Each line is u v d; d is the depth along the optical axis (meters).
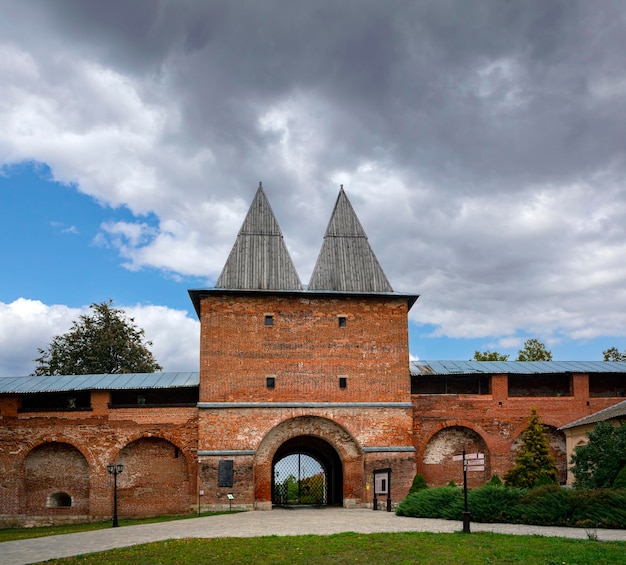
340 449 42.09
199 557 22.11
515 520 27.89
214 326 42.34
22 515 40.84
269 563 21.19
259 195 46.91
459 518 29.48
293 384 42.16
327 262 45.69
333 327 43.41
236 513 37.78
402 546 22.55
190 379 44.72
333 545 23.17
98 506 40.78
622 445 32.62
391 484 41.38
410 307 47.28
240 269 44.22
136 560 22.00
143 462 41.75
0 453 41.28
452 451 44.72
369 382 42.97
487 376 46.97
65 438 41.44
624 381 49.72
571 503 27.08
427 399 44.59
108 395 42.03
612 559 19.56
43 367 67.06
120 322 68.56
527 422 44.53
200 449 40.38
